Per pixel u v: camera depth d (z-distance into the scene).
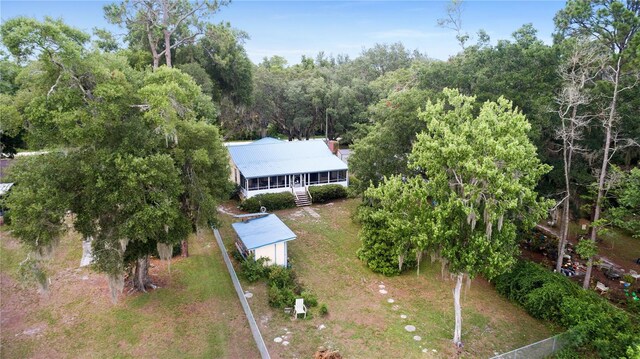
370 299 20.05
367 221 24.19
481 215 15.56
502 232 15.45
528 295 18.75
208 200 18.55
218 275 22.30
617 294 20.84
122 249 16.77
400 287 21.31
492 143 13.88
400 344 16.55
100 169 15.25
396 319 18.34
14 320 17.95
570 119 20.12
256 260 22.19
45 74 14.91
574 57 20.81
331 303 19.61
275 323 17.89
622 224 18.70
